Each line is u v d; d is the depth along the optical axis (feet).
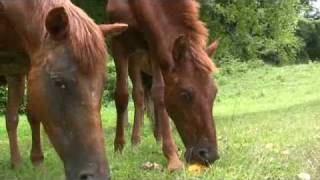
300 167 11.90
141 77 17.39
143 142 16.30
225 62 44.96
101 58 9.43
